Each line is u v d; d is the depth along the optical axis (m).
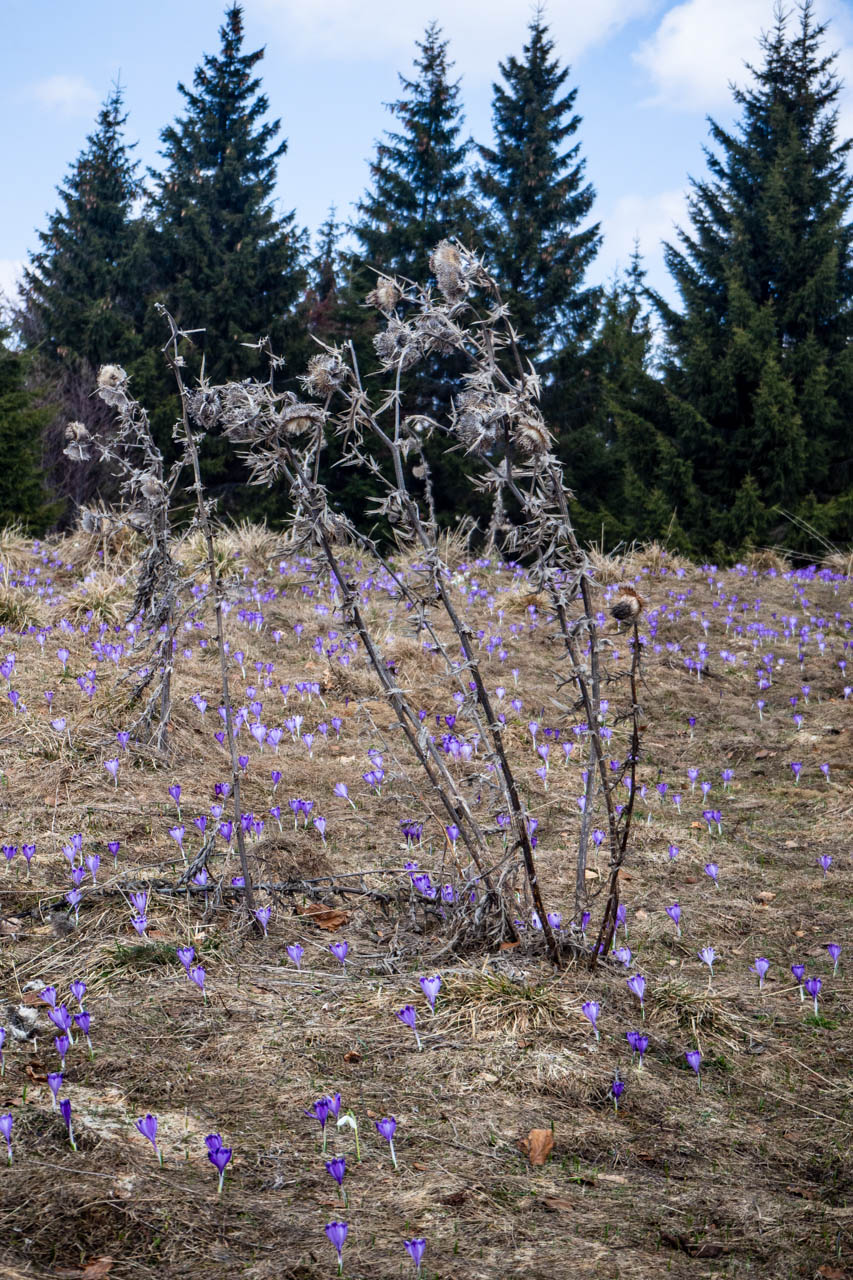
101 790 5.11
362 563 10.85
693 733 7.35
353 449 3.64
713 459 22.14
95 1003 3.17
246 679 7.19
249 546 10.79
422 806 5.39
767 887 4.73
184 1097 2.70
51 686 6.29
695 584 11.75
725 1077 3.10
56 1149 2.40
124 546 9.48
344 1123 2.65
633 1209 2.43
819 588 11.76
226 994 3.27
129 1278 2.00
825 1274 2.23
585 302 28.06
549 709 7.45
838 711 7.68
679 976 3.74
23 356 21.70
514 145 29.94
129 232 31.39
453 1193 2.40
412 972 3.48
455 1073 2.92
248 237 29.33
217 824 4.35
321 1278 2.06
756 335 21.59
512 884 3.84
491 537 3.59
